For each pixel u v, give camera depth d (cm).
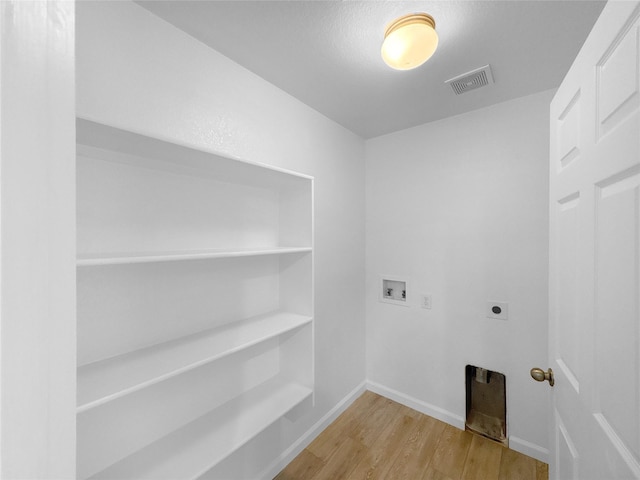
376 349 245
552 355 111
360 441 191
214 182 140
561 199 102
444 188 209
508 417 184
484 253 193
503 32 123
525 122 177
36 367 29
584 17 114
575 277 89
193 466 102
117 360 102
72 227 32
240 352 147
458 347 204
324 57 142
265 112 161
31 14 29
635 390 59
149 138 87
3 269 26
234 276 147
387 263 238
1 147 26
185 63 125
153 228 118
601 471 71
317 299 199
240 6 111
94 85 100
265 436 161
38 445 29
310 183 150
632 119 59
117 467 102
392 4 109
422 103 186
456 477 162
